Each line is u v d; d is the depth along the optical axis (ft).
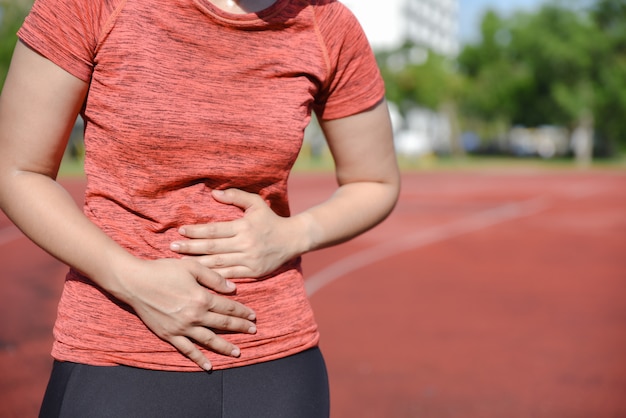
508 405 14.28
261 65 4.73
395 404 14.11
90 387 4.44
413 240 40.40
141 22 4.51
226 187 4.78
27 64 4.53
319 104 5.45
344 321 20.88
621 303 24.25
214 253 4.71
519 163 171.22
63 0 4.49
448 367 16.63
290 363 4.83
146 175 4.57
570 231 46.32
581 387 15.52
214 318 4.55
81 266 4.45
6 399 13.51
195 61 4.59
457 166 149.07
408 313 22.06
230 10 4.76
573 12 169.07
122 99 4.47
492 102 178.29
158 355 4.51
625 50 167.94
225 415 4.58
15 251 32.45
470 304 23.61
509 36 178.40
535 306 23.50
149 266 4.45
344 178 5.81
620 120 172.24
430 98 169.89
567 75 170.40
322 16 5.07
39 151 4.56
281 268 5.00
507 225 49.11
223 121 4.59
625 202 69.05
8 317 20.03
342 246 37.32
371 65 5.46
